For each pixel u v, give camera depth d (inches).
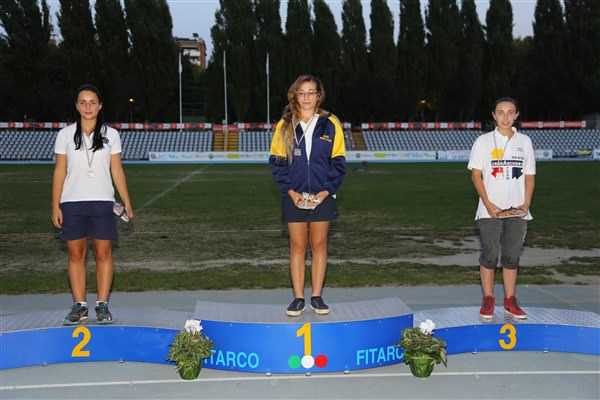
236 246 476.4
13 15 2278.5
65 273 371.9
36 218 655.8
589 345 214.1
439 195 901.2
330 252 450.9
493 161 217.2
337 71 2448.3
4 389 183.9
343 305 219.1
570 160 2065.7
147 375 196.1
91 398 177.8
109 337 206.4
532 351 217.0
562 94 2488.9
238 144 2244.1
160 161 2031.3
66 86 2568.9
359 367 199.2
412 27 2497.5
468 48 2507.4
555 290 315.6
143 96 2358.5
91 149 207.8
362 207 756.6
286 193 206.4
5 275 365.7
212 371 200.2
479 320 219.5
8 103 2363.4
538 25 2536.9
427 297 301.0
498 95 2539.4
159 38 2346.2
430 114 2819.9
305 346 195.5
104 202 210.5
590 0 2464.3
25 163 1903.3
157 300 296.2
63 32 2295.8
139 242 496.1
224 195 901.2
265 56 2416.3
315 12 2472.9
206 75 2539.4
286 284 335.0
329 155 205.5
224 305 220.7
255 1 2428.6
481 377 193.6
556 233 541.0
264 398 178.1
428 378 193.3
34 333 201.8
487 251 218.5
